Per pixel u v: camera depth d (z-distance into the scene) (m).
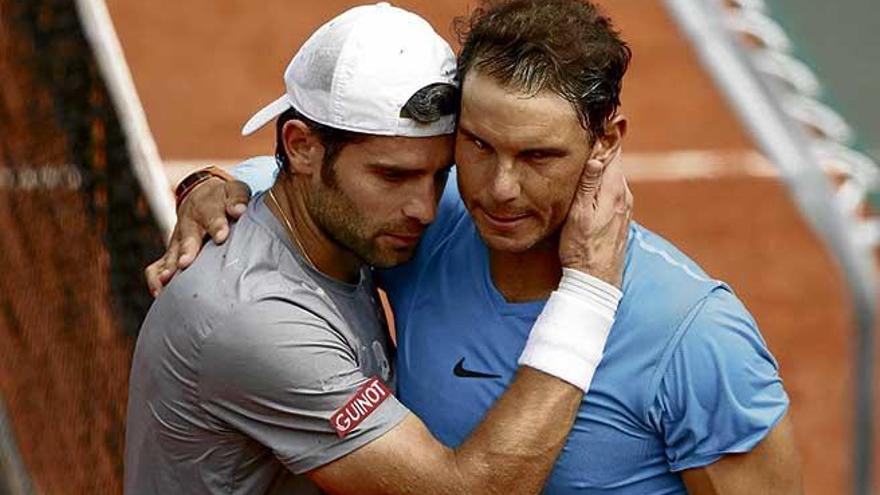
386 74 15.19
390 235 15.76
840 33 52.78
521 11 14.84
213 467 16.30
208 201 16.77
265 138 49.62
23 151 31.50
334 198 15.69
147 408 16.34
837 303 41.50
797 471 15.95
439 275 16.80
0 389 31.41
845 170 44.97
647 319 15.54
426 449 15.55
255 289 15.63
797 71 50.56
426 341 16.67
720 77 38.25
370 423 15.55
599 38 14.88
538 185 14.95
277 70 53.91
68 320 29.02
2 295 32.56
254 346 15.45
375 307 16.97
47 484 29.06
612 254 15.51
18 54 32.12
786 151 31.02
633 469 15.98
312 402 15.54
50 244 30.12
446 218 17.14
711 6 41.84
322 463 15.70
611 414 15.70
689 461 15.73
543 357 15.40
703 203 46.53
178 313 15.80
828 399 37.47
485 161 15.05
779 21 53.09
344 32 15.54
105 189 26.92
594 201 15.39
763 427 15.47
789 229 45.06
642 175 48.09
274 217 16.22
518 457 15.25
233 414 15.80
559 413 15.31
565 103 14.62
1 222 32.81
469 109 14.85
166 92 52.19
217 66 53.91
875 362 27.47
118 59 29.30
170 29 55.75
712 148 49.38
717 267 43.62
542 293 16.09
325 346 15.69
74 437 28.56
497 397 16.19
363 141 15.34
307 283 16.03
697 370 15.41
